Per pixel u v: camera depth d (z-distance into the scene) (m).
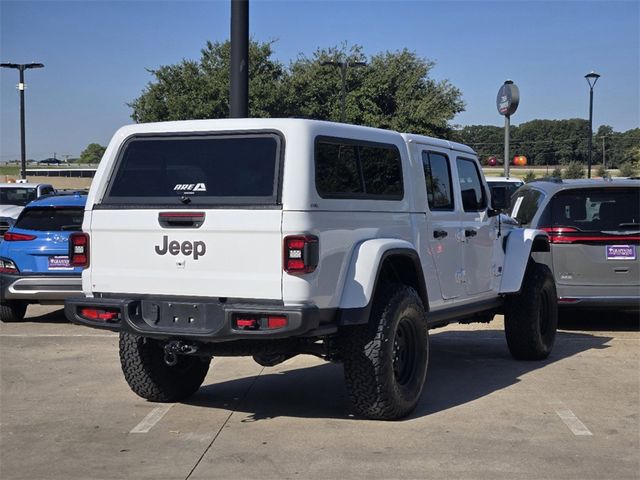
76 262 5.75
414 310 5.90
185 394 6.56
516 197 11.06
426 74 48.78
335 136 5.50
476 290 7.30
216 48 45.78
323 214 5.24
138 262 5.52
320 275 5.18
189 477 4.75
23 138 35.91
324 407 6.36
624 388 6.94
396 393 5.72
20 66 35.41
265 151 5.30
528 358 8.16
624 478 4.70
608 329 10.23
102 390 6.96
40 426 5.86
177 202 5.44
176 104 43.12
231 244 5.21
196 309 5.34
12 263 10.15
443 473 4.78
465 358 8.35
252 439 5.49
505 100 20.88
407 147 6.31
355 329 5.61
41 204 10.26
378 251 5.52
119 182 5.74
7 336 9.63
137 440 5.50
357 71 47.81
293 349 5.56
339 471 4.82
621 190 9.64
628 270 9.51
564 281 9.60
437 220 6.61
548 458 5.05
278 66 45.41
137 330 5.46
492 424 5.82
